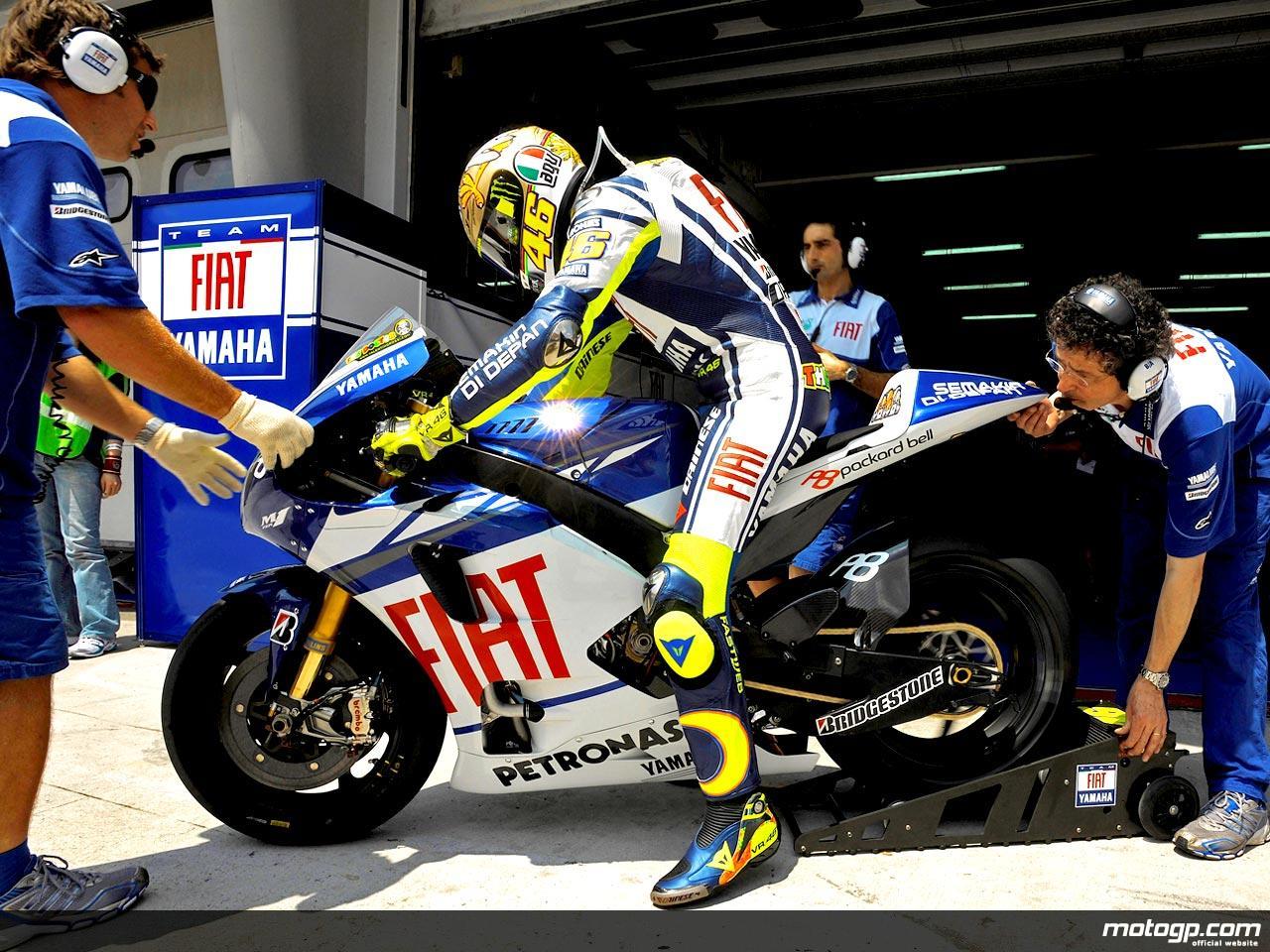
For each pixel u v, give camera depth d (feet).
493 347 5.88
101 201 5.08
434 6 15.85
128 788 8.09
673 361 6.74
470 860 6.63
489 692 6.70
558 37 17.67
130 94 5.45
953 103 23.89
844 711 6.95
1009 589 7.43
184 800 7.84
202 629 6.79
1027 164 28.19
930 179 30.53
